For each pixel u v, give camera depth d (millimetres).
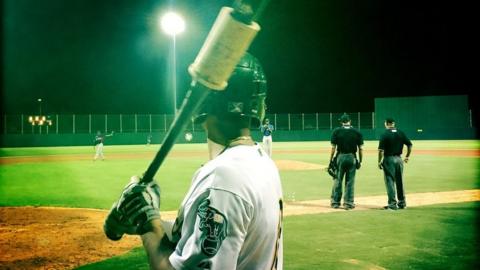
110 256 6543
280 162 22812
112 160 25938
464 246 6797
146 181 1557
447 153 27234
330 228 8031
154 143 49562
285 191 12914
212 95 1551
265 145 22969
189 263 1379
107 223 1567
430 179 15125
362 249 6660
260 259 1521
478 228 7969
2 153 33250
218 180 1423
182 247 1455
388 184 9867
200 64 1204
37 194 12617
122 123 48875
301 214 9367
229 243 1375
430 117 45906
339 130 10055
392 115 47156
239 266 1510
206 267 1359
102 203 11148
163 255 1457
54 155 30797
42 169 20125
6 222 8898
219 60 1169
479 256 6281
